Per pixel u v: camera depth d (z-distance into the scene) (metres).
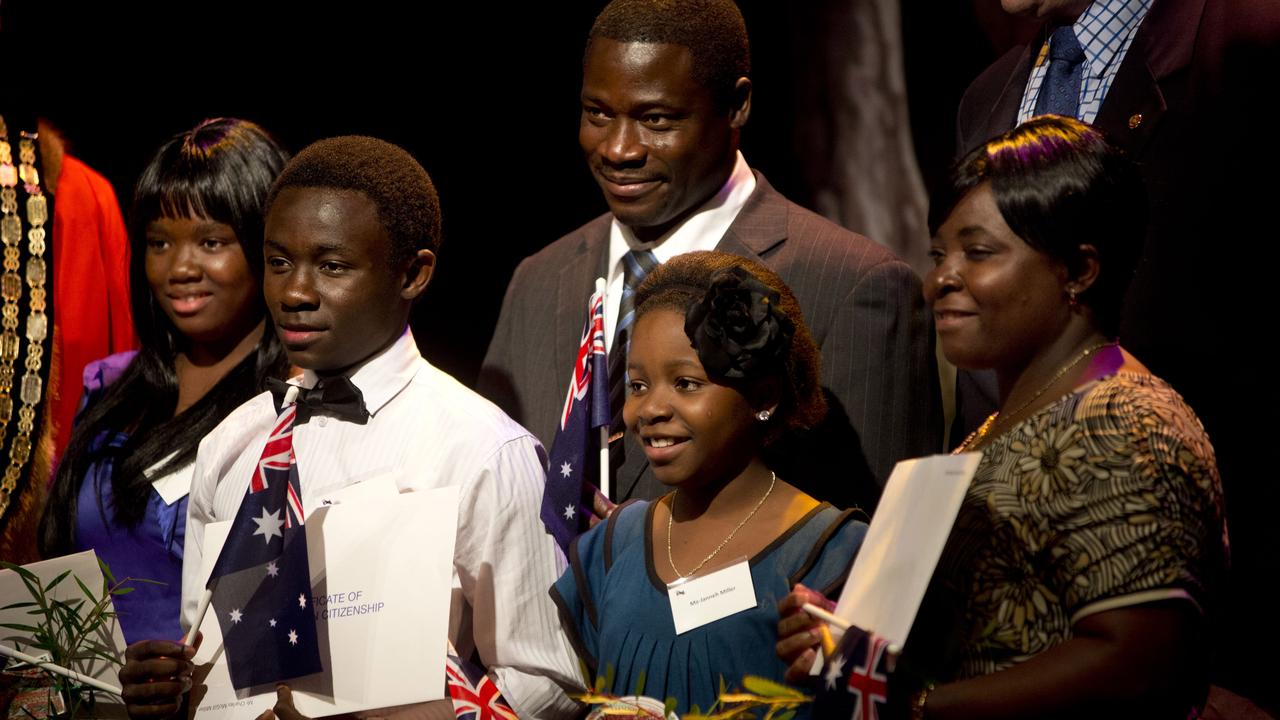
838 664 4.57
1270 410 6.86
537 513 6.32
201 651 5.91
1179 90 6.99
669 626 5.40
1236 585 7.03
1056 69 7.50
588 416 6.75
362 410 6.38
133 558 7.34
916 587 4.20
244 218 7.60
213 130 7.81
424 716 5.83
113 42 13.74
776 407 5.64
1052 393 4.77
